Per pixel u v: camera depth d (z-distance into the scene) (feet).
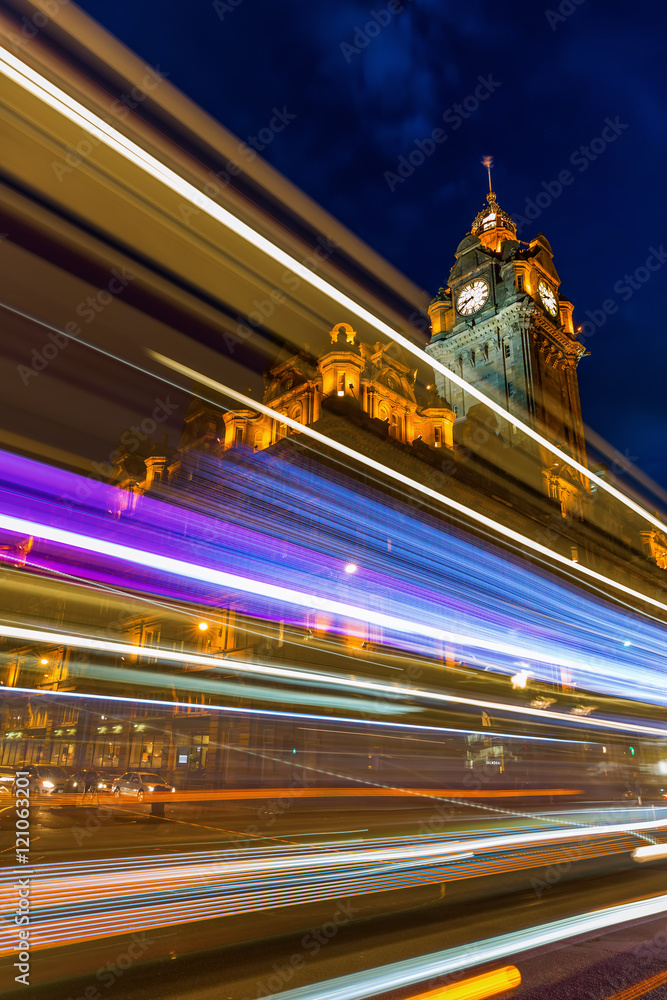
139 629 156.25
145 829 53.72
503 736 111.65
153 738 142.92
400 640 118.42
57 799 95.04
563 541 183.32
